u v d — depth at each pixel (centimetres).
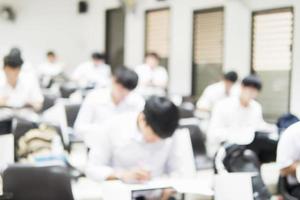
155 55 670
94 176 205
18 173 178
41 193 178
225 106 375
